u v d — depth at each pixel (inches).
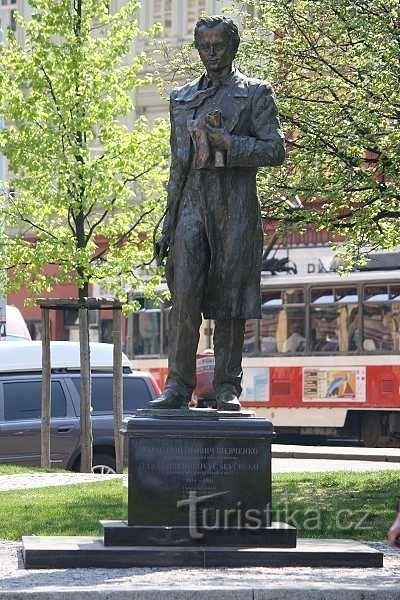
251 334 1883.6
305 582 520.7
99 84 1240.2
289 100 1098.7
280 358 1854.1
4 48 1238.9
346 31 1107.9
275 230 1123.9
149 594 495.8
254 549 574.9
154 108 2432.3
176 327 610.2
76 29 1238.3
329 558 572.7
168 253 621.6
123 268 1262.3
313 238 1835.6
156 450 584.7
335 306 1813.5
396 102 1078.4
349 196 1090.7
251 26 1181.1
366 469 1197.1
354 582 523.8
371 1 1107.3
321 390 1823.3
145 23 2448.3
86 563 566.3
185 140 609.9
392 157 1059.9
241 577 536.1
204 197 608.1
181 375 610.2
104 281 1262.3
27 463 1264.8
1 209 1262.3
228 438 585.6
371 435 1807.3
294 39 1141.7
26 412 1270.9
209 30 609.0
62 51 1232.2
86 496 869.8
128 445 584.7
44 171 1235.2
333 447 1722.4
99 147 1486.2
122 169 1252.5
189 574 545.6
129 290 1617.9
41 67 1229.1
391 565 583.5
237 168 607.2
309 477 1009.5
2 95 1234.6
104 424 1289.4
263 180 1087.6
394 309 1764.3
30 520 741.3
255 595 498.0
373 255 1780.3
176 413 590.2
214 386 625.0
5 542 674.2
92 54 1246.9
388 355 1766.7
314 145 1077.8
